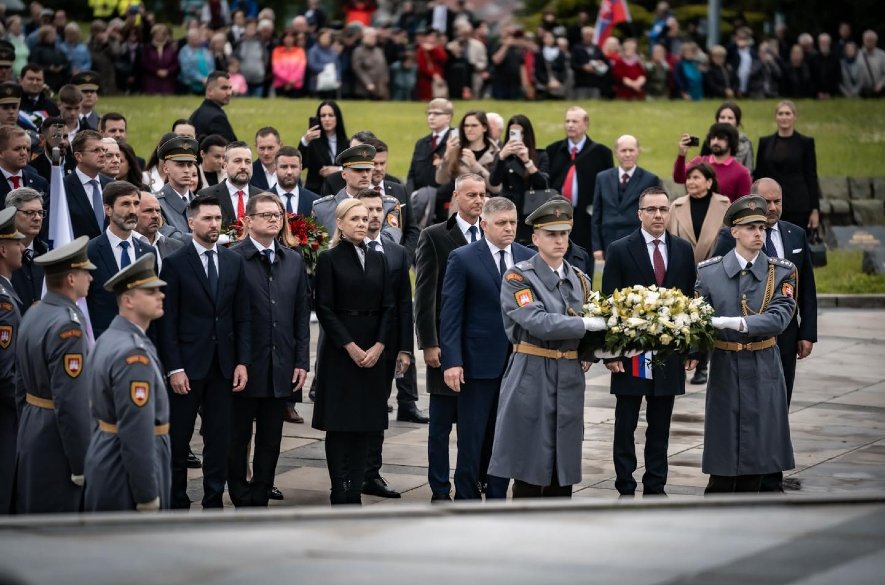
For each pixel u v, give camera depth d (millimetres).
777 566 13102
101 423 17766
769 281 22906
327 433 23453
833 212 58062
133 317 17906
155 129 57125
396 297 24047
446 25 72000
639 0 103000
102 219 26453
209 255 22844
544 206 21406
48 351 18719
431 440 23781
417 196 32125
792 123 39719
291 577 12438
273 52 66750
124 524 14344
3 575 12406
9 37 57969
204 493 22734
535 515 14938
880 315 43719
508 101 69125
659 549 13602
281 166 30500
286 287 23312
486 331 22984
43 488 19031
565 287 21672
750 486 23094
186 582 12250
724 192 33906
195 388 22672
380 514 14930
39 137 31625
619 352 21453
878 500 16000
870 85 77750
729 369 22812
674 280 24234
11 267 21000
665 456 23500
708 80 73500
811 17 97438
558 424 21375
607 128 64438
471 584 12344
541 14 99688
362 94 68625
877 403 31359
